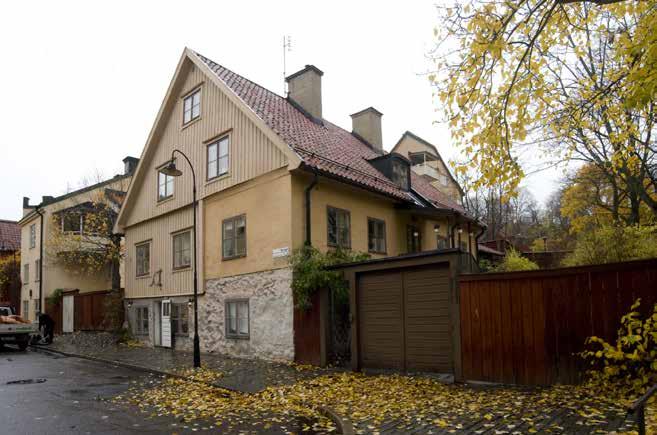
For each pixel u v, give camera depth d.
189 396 9.79
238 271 15.37
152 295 19.70
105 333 23.22
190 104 18.42
